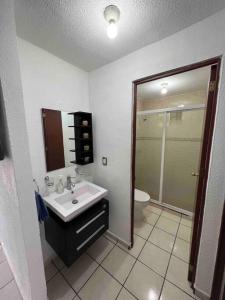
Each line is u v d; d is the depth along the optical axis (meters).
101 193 1.58
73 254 1.29
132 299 1.23
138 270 1.47
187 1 0.85
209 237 1.12
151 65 1.26
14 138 0.76
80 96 1.73
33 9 0.88
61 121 1.56
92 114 1.83
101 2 0.85
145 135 2.74
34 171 1.37
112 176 1.75
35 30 1.07
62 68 1.51
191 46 1.06
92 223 1.46
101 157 1.83
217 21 0.94
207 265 1.16
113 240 1.87
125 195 1.66
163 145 2.52
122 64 1.45
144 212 2.47
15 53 0.73
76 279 1.39
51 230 1.39
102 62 1.55
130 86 1.42
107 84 1.61
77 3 0.85
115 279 1.38
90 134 1.82
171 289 1.30
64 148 1.62
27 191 0.84
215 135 1.00
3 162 0.94
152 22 1.00
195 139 2.20
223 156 0.99
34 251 0.92
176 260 1.58
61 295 1.26
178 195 2.46
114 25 0.92
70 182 1.64
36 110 1.34
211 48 0.98
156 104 2.88
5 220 1.31
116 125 1.60
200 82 2.03
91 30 1.08
